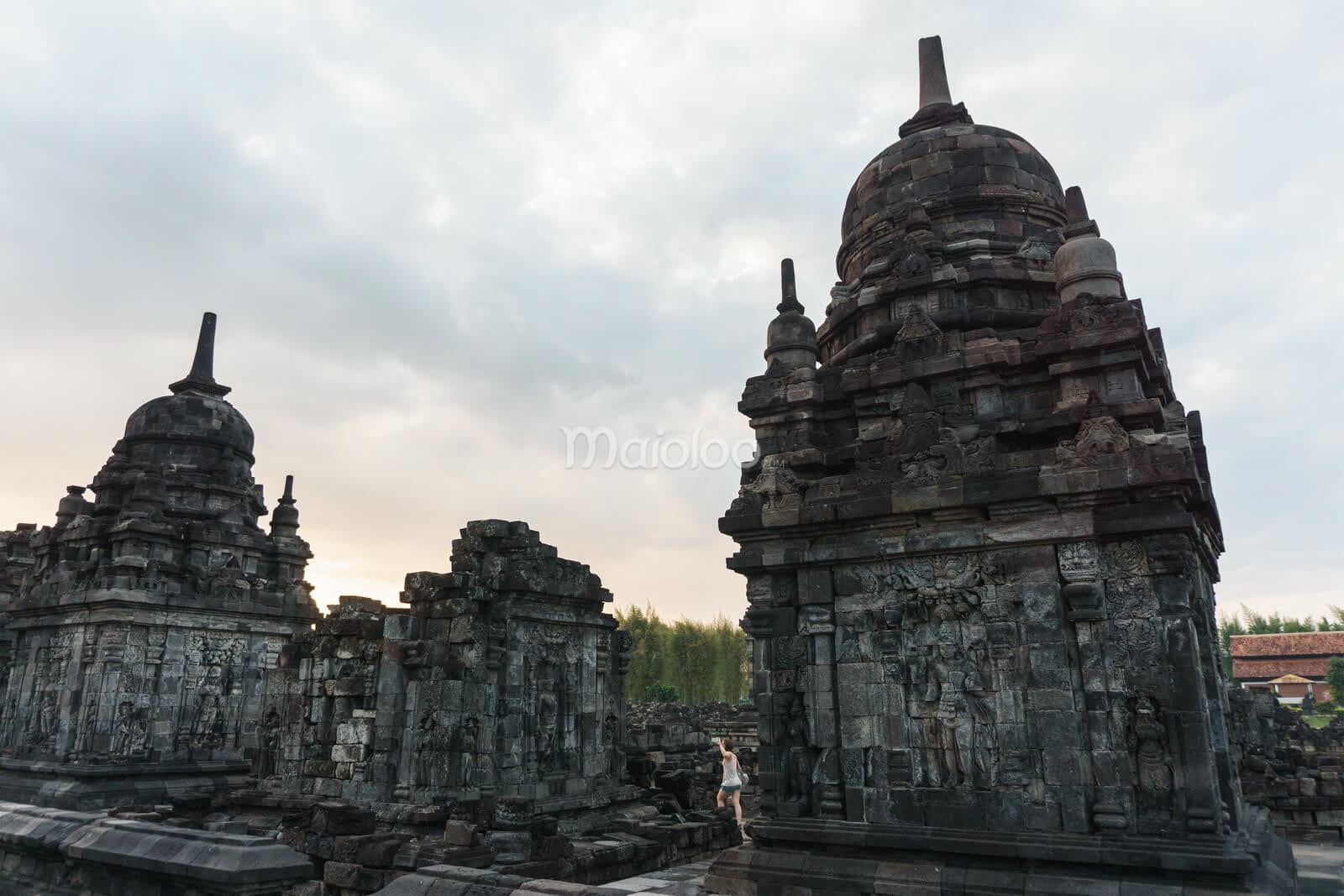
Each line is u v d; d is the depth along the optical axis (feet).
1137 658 41.06
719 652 306.76
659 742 121.08
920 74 76.07
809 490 51.80
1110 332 45.85
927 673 46.34
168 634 102.63
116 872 40.68
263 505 127.34
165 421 123.95
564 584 77.82
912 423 49.29
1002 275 56.80
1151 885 37.93
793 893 45.78
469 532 75.41
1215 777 40.55
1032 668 43.32
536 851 58.03
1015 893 40.32
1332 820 73.00
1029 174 65.98
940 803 44.42
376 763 69.51
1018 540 44.32
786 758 49.49
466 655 69.67
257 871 35.53
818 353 67.87
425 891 33.47
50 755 98.94
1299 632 319.88
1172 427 53.93
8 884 45.80
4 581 130.93
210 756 103.76
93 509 113.80
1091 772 41.19
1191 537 43.34
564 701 77.92
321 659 76.43
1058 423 46.50
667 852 70.33
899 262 58.65
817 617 49.75
